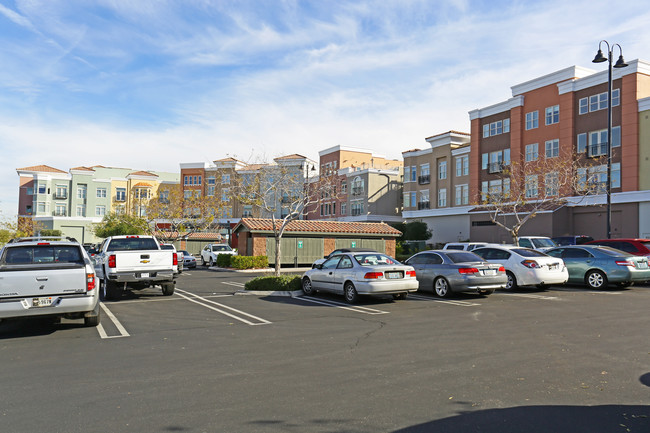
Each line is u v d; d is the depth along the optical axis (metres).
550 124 38.94
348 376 5.96
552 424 4.40
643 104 32.47
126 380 5.89
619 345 7.48
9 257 9.86
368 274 12.35
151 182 78.50
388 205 60.22
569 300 12.84
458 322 9.65
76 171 76.12
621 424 4.38
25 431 4.34
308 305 12.53
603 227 34.72
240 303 13.10
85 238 75.81
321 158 69.44
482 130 45.97
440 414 4.66
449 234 49.47
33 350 7.60
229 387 5.57
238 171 40.00
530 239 24.27
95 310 9.40
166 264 13.85
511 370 6.14
